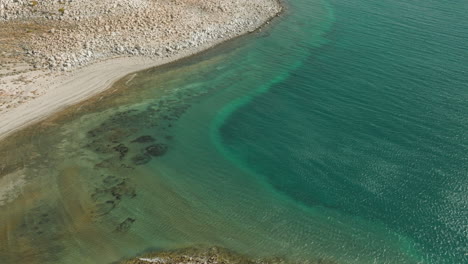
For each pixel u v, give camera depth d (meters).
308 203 26.67
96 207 25.36
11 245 22.48
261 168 29.72
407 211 26.17
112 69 40.12
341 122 35.12
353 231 24.64
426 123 35.00
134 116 34.50
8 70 36.84
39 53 39.47
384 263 22.70
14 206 25.16
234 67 43.78
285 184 28.25
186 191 27.23
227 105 37.12
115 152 30.27
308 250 23.23
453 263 22.83
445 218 25.72
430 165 30.19
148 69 41.38
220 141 32.41
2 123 31.56
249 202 26.58
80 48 40.88
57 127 32.22
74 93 36.22
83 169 28.45
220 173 29.00
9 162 28.52
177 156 30.41
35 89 35.47
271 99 38.34
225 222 24.89
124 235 23.45
